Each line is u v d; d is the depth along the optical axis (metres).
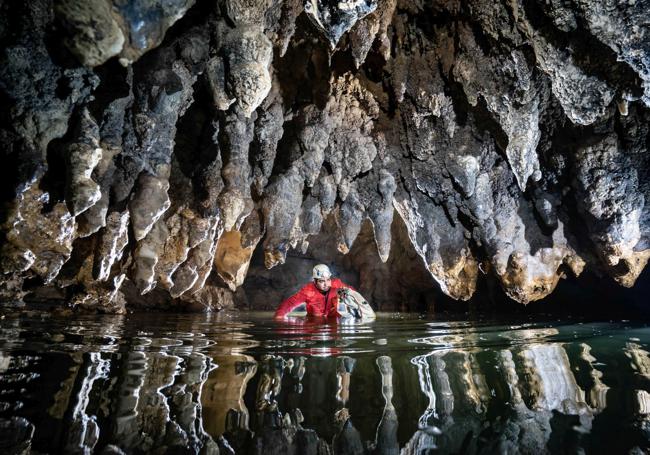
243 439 1.15
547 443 1.16
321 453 1.09
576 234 4.52
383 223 4.39
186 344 2.32
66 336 2.49
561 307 6.07
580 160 3.89
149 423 1.23
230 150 3.51
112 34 2.12
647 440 1.17
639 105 3.49
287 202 4.05
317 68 3.71
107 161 3.10
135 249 3.73
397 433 1.22
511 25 3.11
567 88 3.04
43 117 2.74
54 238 3.11
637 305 5.46
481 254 4.70
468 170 4.08
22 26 2.50
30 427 1.15
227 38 2.83
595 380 1.75
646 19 2.48
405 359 2.02
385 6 3.14
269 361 1.93
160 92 3.06
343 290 4.41
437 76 3.73
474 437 1.21
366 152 4.20
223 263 5.24
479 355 2.15
